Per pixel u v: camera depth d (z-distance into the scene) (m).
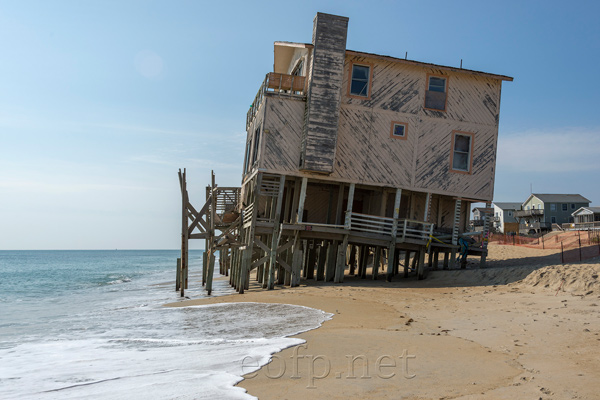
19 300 25.53
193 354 9.47
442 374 7.49
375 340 10.10
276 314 14.80
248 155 28.47
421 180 24.09
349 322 12.65
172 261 109.19
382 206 24.70
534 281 17.81
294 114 23.12
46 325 15.44
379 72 23.98
